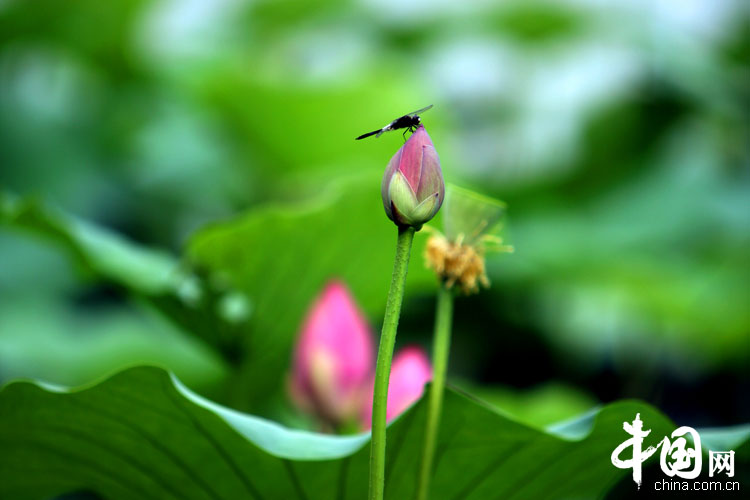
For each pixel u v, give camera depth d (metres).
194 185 6.66
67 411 3.00
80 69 7.02
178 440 3.01
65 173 6.56
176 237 6.65
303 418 4.27
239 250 3.57
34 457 3.09
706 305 6.38
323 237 3.62
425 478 2.92
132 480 3.09
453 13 8.51
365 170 6.51
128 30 6.86
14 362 5.38
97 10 6.61
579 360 6.32
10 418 3.02
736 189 7.55
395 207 2.79
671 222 7.31
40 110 6.73
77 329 5.81
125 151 6.83
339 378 3.64
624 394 6.39
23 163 6.45
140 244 6.59
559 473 3.05
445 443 2.99
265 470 3.01
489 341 6.17
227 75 6.27
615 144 7.73
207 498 3.07
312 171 6.66
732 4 8.61
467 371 6.08
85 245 3.63
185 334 3.89
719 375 6.45
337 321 3.65
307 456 2.95
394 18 8.52
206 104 6.77
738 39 8.64
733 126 7.81
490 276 6.09
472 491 3.05
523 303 6.22
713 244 7.18
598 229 7.26
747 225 7.21
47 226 3.55
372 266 3.79
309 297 3.78
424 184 2.79
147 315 5.67
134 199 6.63
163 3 7.11
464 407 2.95
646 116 7.68
